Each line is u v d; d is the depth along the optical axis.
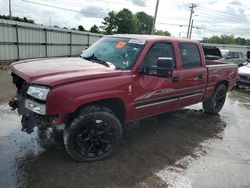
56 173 3.38
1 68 12.27
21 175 3.29
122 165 3.70
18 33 15.10
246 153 4.44
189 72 4.99
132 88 3.89
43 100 3.13
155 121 5.75
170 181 3.41
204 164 3.93
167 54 4.58
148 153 4.15
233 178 3.60
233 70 6.72
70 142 3.47
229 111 7.22
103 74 3.57
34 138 4.35
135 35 4.80
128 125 5.37
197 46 5.36
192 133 5.20
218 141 4.88
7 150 3.90
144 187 3.23
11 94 7.16
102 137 3.74
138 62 3.99
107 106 3.89
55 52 18.95
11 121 5.07
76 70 3.61
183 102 5.11
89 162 3.70
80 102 3.30
